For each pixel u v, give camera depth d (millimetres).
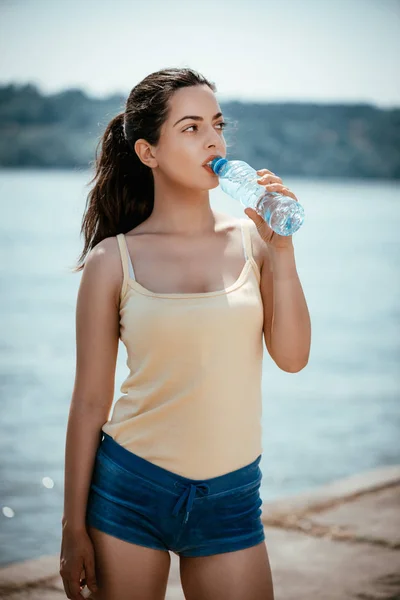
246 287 2268
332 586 3432
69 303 16328
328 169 75875
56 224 34688
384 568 3586
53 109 75000
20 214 38812
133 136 2404
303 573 3559
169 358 2191
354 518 4160
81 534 2264
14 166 76812
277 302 2248
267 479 6289
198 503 2193
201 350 2180
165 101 2311
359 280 21547
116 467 2234
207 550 2211
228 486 2213
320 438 7387
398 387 9625
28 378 9688
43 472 6184
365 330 14281
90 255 2328
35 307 15742
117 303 2299
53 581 3547
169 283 2268
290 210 2133
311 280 21281
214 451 2197
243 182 2227
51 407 8312
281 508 4328
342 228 38312
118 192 2574
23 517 5270
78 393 2312
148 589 2227
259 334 2281
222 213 2445
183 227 2348
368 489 4590
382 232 36906
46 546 4852
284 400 8859
